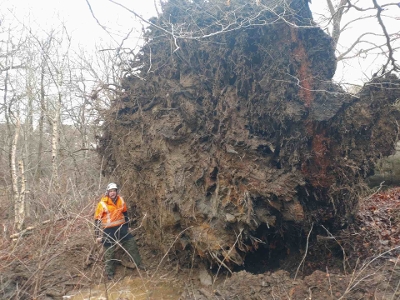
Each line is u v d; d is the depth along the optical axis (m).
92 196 7.98
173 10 6.81
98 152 7.80
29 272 5.50
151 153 6.09
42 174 14.46
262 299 4.03
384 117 4.91
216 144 5.42
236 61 5.64
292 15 5.12
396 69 4.71
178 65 6.42
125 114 7.10
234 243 4.83
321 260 5.35
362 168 5.03
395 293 3.66
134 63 7.28
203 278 5.42
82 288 5.55
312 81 5.07
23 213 8.28
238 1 5.86
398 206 7.63
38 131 16.80
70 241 6.46
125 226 6.17
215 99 5.78
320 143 5.06
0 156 14.05
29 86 13.63
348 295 3.79
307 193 5.08
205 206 5.20
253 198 4.91
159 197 5.78
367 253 5.25
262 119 5.41
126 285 5.63
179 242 5.57
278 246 5.53
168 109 6.16
